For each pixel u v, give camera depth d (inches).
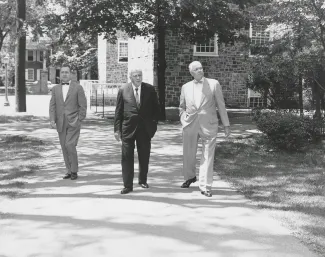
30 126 649.0
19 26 628.7
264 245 172.7
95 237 180.7
